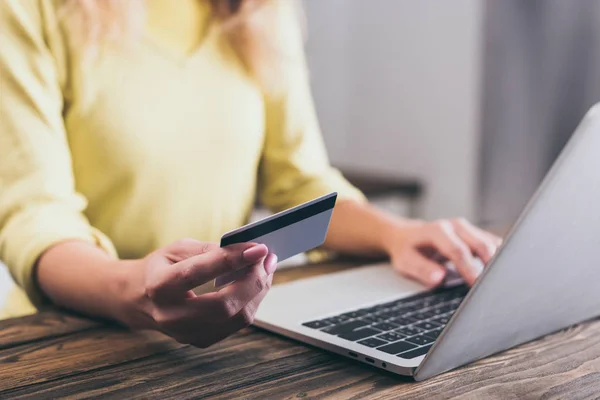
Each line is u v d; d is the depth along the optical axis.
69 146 1.07
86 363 0.62
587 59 1.99
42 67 0.97
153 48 1.12
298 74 1.29
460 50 2.21
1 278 1.09
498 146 2.13
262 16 1.20
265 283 0.59
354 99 2.57
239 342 0.67
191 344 0.62
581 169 0.54
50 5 1.03
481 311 0.56
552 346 0.66
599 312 0.72
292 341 0.68
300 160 1.25
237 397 0.54
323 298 0.79
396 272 0.93
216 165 1.17
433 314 0.73
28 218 0.84
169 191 1.13
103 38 1.06
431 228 0.94
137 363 0.62
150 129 1.10
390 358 0.59
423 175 2.36
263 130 1.26
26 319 0.74
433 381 0.57
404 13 2.38
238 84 1.20
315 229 0.60
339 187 1.20
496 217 2.15
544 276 0.58
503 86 2.10
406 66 2.39
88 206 1.10
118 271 0.69
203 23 1.19
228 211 1.21
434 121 2.31
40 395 0.55
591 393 0.55
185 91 1.14
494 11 2.08
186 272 0.56
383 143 2.49
